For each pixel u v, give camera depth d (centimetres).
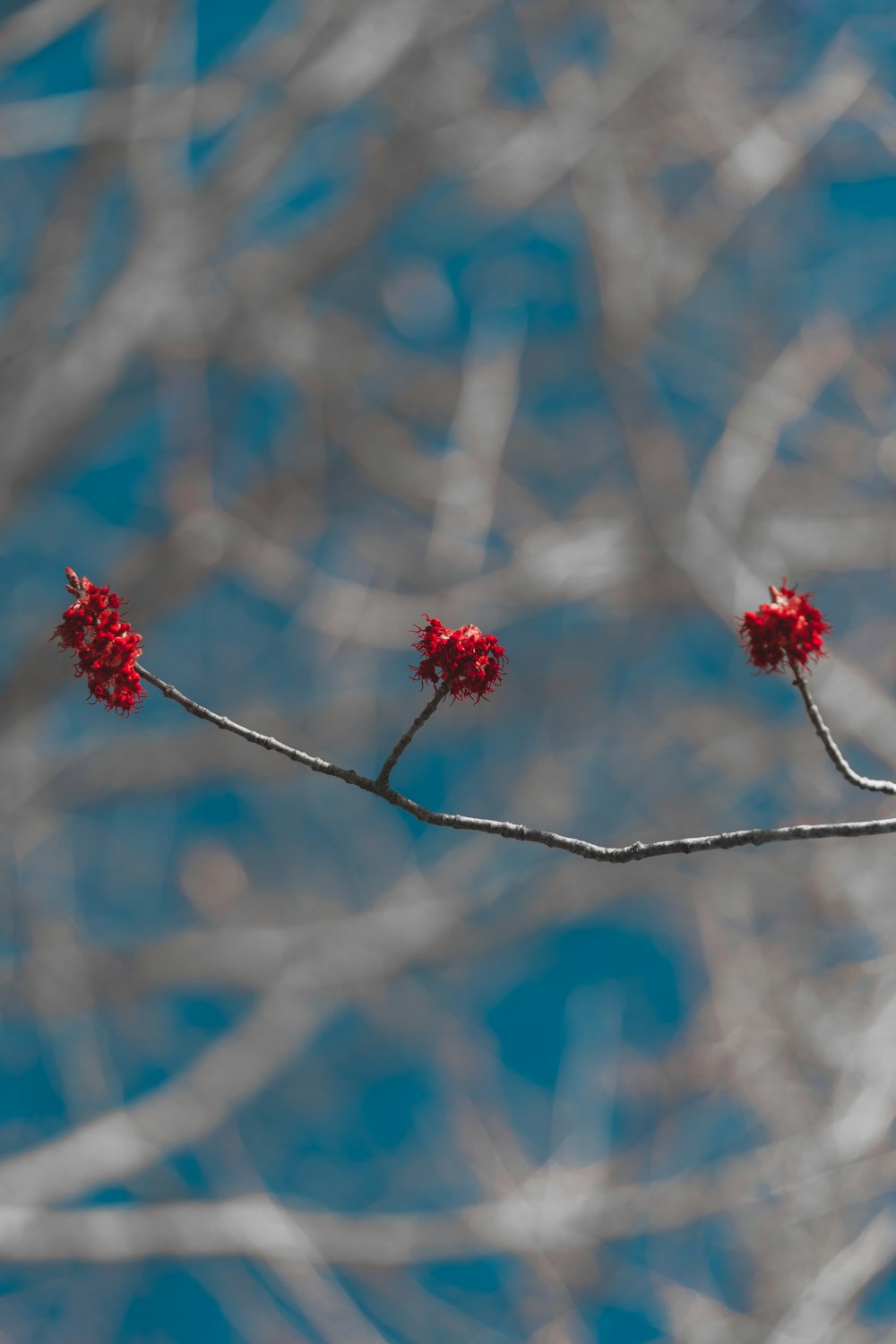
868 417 1353
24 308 1120
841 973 1079
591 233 1244
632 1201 986
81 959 1264
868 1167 886
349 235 1262
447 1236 1023
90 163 1123
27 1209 1044
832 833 345
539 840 352
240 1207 1030
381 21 1155
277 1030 1245
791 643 345
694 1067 1119
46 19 1049
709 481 1177
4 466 1091
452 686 354
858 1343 847
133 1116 1155
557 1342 1019
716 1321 946
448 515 1244
